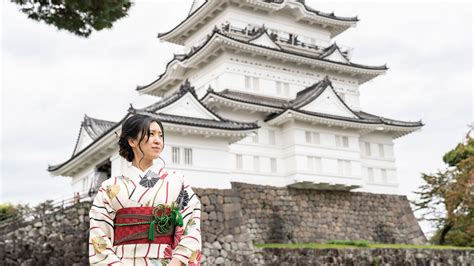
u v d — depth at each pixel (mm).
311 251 21844
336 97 29891
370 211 30062
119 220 3186
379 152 32562
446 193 34062
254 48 29688
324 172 28172
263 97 30406
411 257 24375
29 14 12438
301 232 26891
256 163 27781
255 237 25266
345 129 29938
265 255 21625
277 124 28844
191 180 21812
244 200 25828
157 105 22875
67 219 19172
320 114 28109
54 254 18562
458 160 38875
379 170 32031
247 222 25359
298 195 27859
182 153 22047
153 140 3352
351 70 33812
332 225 28141
